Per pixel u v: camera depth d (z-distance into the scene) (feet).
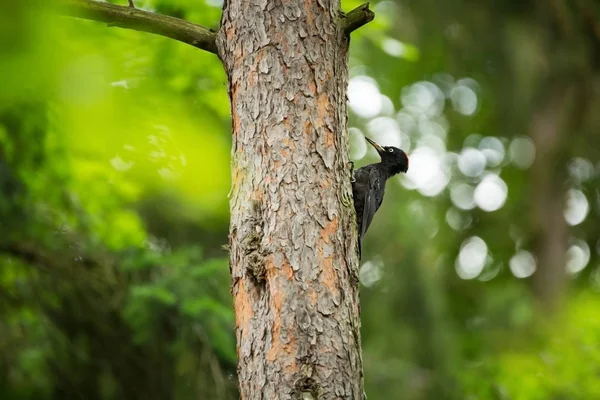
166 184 16.26
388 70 77.15
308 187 19.94
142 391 37.81
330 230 19.86
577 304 62.44
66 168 34.53
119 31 30.96
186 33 21.50
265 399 18.69
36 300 38.52
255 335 19.17
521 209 88.07
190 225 40.52
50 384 38.75
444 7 71.15
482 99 87.10
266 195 19.92
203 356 36.40
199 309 34.86
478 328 68.44
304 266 19.36
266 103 20.38
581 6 69.82
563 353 55.42
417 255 56.95
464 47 73.36
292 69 20.54
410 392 53.47
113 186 35.68
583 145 79.46
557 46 72.02
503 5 71.20
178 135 14.38
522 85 73.77
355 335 19.61
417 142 85.51
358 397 19.16
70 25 9.52
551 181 80.69
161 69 34.47
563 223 81.10
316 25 20.95
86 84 9.59
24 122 31.27
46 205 37.24
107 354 38.29
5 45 8.39
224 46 21.35
